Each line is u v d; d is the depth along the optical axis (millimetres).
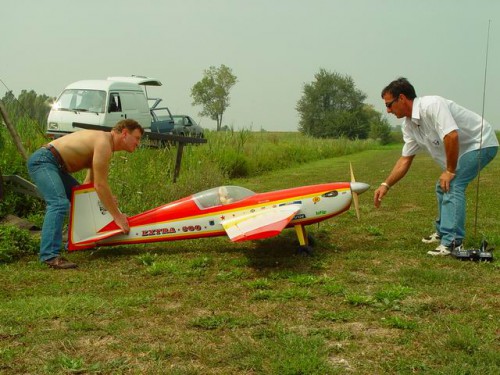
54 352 3256
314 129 78438
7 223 6828
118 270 5203
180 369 2990
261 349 3199
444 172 5367
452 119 5168
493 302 4000
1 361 3121
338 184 5781
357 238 6586
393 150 43656
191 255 5727
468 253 5266
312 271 5047
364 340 3365
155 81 19266
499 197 10023
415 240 6387
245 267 5207
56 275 5039
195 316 3867
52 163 5438
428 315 3789
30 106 11000
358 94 79250
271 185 14109
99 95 15883
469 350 3133
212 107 61281
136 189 8852
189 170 11586
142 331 3584
